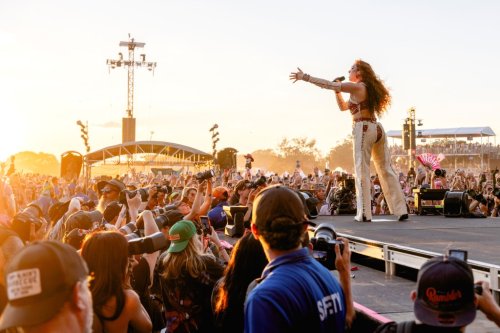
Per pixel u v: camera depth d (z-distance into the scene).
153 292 4.62
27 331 1.75
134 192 5.46
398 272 5.42
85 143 42.38
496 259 4.57
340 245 2.76
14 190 18.89
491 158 71.19
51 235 6.43
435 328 2.05
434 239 6.05
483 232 6.80
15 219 4.62
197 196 5.36
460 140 74.25
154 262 4.48
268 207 2.38
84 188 17.02
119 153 44.34
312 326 2.25
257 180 5.64
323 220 9.01
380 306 4.03
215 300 3.55
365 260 6.25
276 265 2.37
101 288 3.14
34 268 1.73
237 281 3.24
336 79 8.43
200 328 3.83
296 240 2.37
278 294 2.22
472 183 19.02
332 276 2.47
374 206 14.95
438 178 13.72
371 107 8.42
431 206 10.80
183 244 3.87
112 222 6.12
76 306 1.79
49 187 17.81
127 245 3.26
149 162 44.03
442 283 2.00
